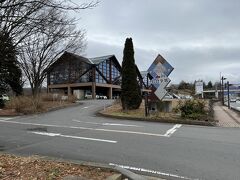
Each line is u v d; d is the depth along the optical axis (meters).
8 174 5.86
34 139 11.63
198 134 12.56
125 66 23.94
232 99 76.62
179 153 9.00
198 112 18.75
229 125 16.72
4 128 14.89
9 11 6.10
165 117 18.58
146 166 7.66
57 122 17.31
